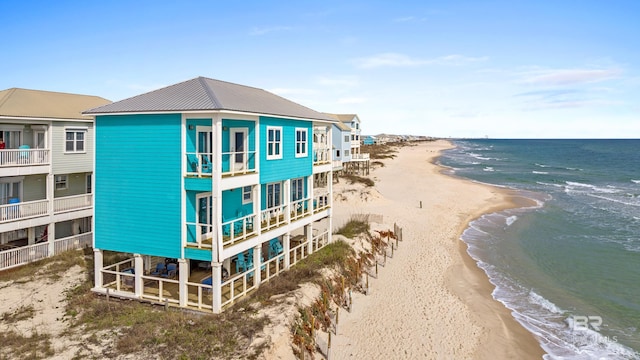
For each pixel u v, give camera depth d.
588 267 30.62
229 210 22.45
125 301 19.84
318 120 26.98
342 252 27.42
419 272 28.53
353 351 18.05
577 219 45.72
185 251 18.80
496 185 71.25
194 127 19.56
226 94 21.45
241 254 22.81
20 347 15.85
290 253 26.98
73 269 24.41
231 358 14.87
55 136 26.97
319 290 21.41
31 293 21.12
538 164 116.50
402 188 61.38
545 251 34.34
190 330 16.81
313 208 28.39
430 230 39.47
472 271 29.55
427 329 20.61
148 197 19.41
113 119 19.77
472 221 44.38
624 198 59.06
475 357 18.55
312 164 27.19
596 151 184.50
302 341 16.23
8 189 26.31
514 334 20.81
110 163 19.98
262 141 21.70
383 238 33.66
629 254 33.44
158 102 19.70
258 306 18.83
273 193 25.75
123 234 19.94
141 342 15.93
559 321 22.39
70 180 29.78
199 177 18.64
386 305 22.89
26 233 28.36
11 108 25.86
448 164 112.06
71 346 15.81
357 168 73.75
